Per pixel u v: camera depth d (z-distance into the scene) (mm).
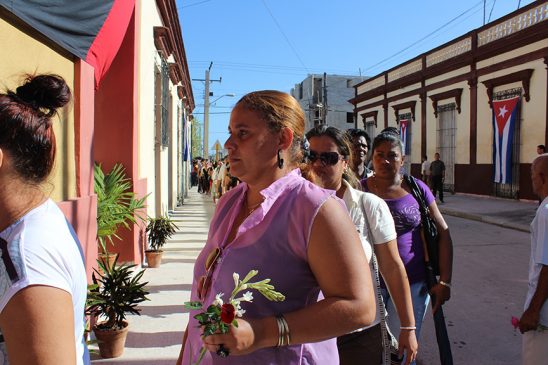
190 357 1863
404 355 2834
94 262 4770
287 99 1769
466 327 5363
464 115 19812
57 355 1245
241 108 1750
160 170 10766
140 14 7469
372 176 3639
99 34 4543
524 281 7215
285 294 1623
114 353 4305
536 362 2770
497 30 17750
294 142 1790
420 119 23328
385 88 26641
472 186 19266
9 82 3174
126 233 6887
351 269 1536
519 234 11633
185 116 24297
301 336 1498
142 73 7855
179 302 5871
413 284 3377
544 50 15180
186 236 10906
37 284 1264
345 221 1599
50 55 3855
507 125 16859
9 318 1244
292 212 1629
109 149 6801
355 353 2740
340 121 47156
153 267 7633
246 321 1475
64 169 4152
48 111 1498
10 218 1391
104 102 6797
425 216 3420
